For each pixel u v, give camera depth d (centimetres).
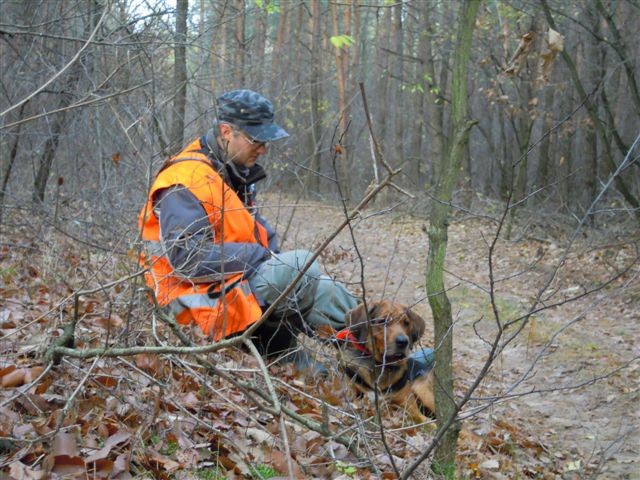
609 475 489
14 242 691
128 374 399
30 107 740
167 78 724
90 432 335
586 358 758
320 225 1664
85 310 501
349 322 520
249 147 518
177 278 475
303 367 529
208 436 370
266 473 355
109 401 370
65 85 692
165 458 331
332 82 2573
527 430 561
